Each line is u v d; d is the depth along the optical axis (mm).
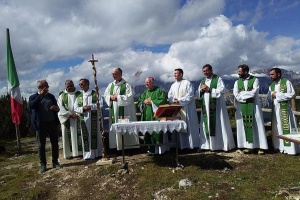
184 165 7805
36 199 6895
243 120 8781
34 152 13031
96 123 9148
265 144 8539
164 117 7887
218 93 8805
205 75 9109
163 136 8781
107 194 6746
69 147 9484
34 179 7879
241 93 8648
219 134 8977
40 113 8266
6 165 10266
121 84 9156
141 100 9203
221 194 6203
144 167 7758
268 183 6566
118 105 9039
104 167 7910
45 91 8180
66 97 9438
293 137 5148
